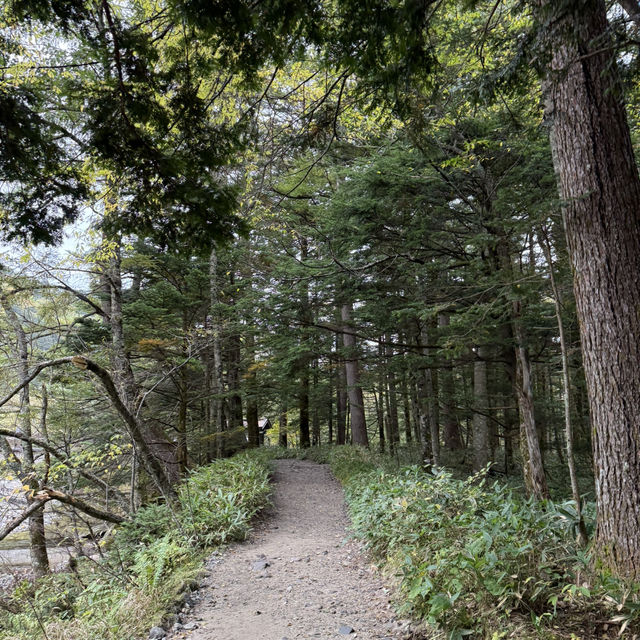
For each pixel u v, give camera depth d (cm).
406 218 973
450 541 495
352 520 862
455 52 603
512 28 487
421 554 507
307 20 295
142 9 498
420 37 315
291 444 2894
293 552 704
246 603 509
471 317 820
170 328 1337
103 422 1012
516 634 334
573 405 1408
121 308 1141
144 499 1120
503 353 1043
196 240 425
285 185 1273
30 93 316
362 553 682
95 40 302
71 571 834
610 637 327
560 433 1584
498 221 701
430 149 503
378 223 983
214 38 317
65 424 977
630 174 408
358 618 458
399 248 1025
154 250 1374
